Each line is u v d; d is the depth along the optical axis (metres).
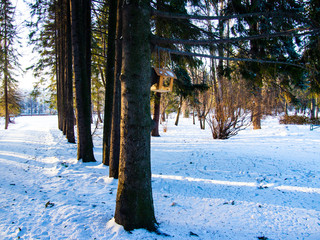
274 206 3.72
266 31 4.46
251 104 12.59
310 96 5.48
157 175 5.80
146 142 2.78
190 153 8.87
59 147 10.88
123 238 2.50
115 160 5.34
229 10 4.63
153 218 2.88
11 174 5.66
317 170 5.74
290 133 13.30
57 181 5.11
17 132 19.86
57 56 20.20
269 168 6.13
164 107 26.77
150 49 2.81
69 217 3.09
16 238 2.54
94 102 25.00
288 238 2.72
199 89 10.12
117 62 5.33
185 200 4.09
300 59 4.62
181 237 2.66
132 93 2.68
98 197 4.10
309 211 3.47
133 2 2.63
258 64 5.02
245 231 2.90
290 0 4.04
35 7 6.90
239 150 8.88
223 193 4.44
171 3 5.09
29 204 3.64
